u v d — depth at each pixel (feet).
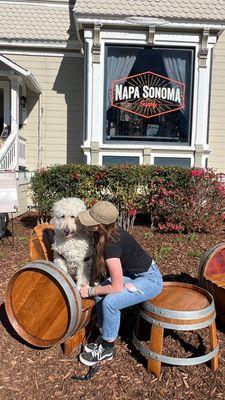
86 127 31.24
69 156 36.86
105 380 10.71
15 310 12.05
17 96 32.24
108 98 31.45
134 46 31.01
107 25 30.17
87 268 12.81
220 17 29.76
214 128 36.63
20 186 31.89
